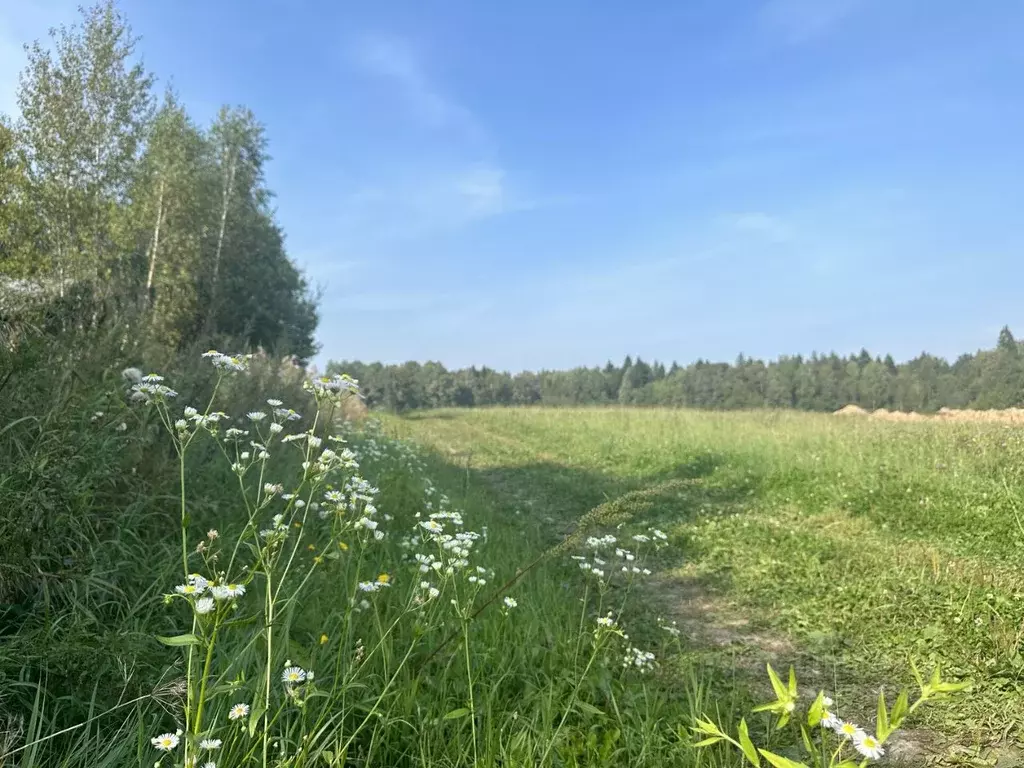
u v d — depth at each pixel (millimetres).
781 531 8125
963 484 9242
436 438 20328
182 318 23250
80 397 3637
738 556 7332
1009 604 5219
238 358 3203
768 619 5633
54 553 3207
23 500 2992
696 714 3436
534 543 7562
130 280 6797
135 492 4234
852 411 22609
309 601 3918
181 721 2572
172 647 3055
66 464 3318
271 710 2764
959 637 4867
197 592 2037
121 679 2617
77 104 19047
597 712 3232
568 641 4168
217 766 2182
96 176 19031
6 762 2186
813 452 12516
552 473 13781
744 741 1738
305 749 2365
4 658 2451
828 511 9102
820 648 5016
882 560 6727
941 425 14625
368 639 3557
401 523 6996
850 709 4070
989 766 3443
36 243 16734
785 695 1742
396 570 4703
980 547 7133
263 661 2895
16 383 3732
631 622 5367
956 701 4074
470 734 3107
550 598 5125
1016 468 9805
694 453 14266
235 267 30234
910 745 3678
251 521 2611
